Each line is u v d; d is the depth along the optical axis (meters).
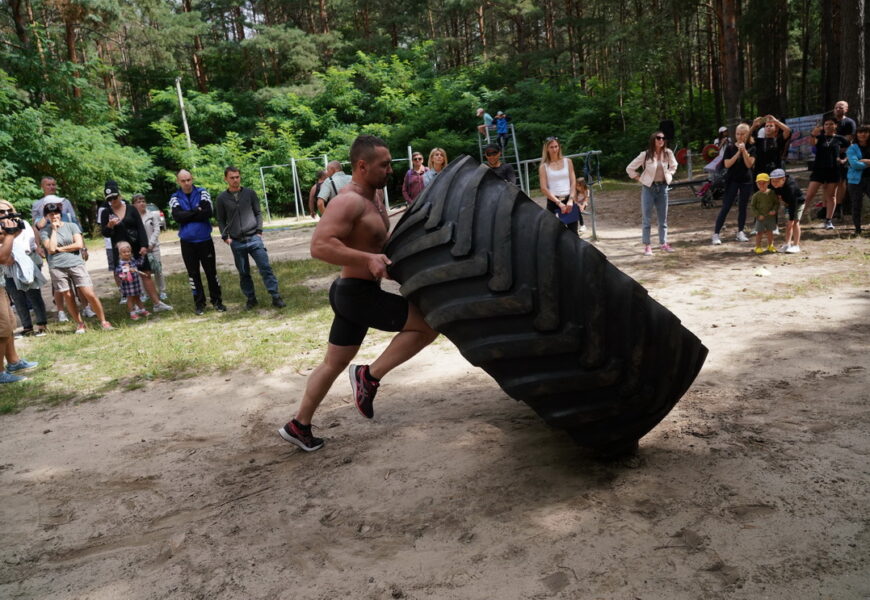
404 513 2.92
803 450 3.09
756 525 2.50
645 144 30.39
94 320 8.66
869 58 12.80
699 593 2.14
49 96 27.64
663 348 2.77
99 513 3.29
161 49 33.16
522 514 2.78
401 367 5.33
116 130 30.72
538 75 38.00
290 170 32.00
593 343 2.68
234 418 4.55
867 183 8.92
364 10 42.03
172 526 3.07
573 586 2.25
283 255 14.33
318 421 4.27
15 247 7.71
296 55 35.84
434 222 2.93
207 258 8.32
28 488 3.67
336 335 3.49
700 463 3.07
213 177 31.11
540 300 2.69
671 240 10.63
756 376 4.18
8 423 4.91
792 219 8.34
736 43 18.25
